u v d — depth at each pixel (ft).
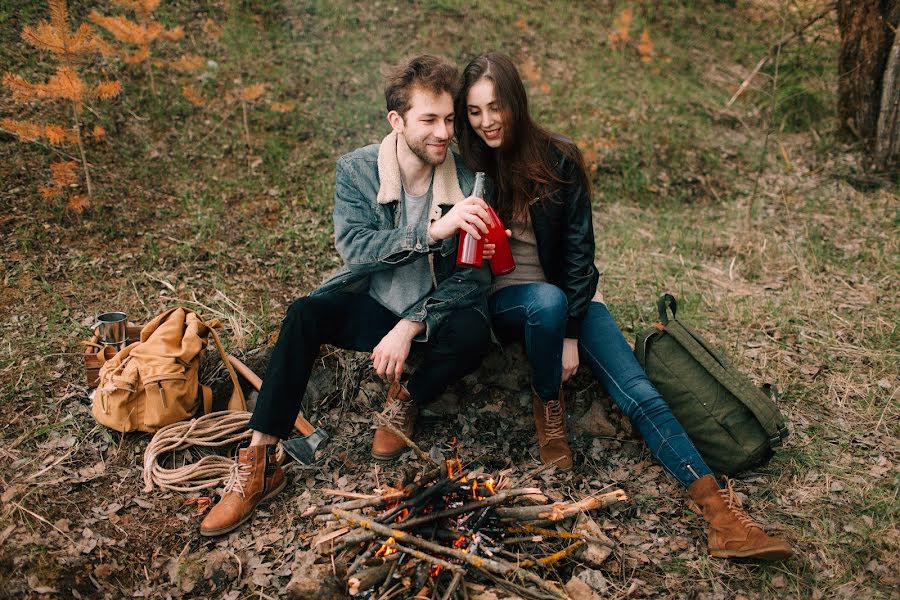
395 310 9.12
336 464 9.52
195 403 9.72
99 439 9.42
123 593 7.68
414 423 9.75
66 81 12.67
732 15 25.93
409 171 9.06
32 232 12.75
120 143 15.15
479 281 9.07
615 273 13.97
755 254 14.71
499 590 7.40
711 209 16.84
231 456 9.55
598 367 9.33
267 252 13.42
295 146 16.52
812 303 13.04
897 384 10.90
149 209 13.94
